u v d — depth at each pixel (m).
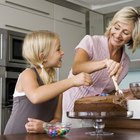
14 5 2.54
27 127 0.99
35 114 1.13
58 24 3.00
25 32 2.64
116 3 3.26
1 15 2.43
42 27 2.81
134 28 1.26
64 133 0.90
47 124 0.96
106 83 1.33
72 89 1.35
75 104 1.02
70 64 3.13
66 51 3.08
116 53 1.39
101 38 1.36
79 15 3.28
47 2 2.88
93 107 0.97
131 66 3.28
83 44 1.32
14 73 2.47
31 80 1.07
